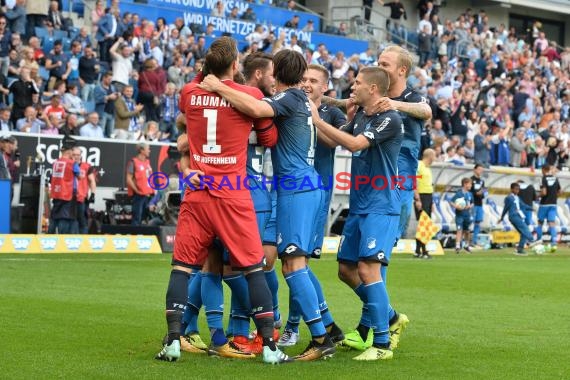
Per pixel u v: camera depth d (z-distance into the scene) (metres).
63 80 37.06
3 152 30.67
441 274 26.58
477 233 40.44
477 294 21.55
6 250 29.16
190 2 49.94
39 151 32.56
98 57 40.84
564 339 14.97
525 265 31.14
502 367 12.40
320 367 12.09
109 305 17.45
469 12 65.19
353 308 18.31
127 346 13.25
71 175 30.80
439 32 60.81
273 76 13.11
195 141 12.24
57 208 30.86
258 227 13.08
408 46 59.78
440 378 11.54
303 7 56.06
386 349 12.95
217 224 12.16
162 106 39.94
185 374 11.31
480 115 53.25
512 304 19.70
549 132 55.59
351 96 14.00
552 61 66.19
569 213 46.62
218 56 12.12
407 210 14.53
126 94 37.72
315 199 12.82
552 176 41.94
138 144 32.91
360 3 61.78
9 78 36.97
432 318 17.27
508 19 73.06
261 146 13.21
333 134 12.73
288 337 14.16
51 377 11.01
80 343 13.39
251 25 50.53
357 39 54.88
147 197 32.72
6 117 33.19
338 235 36.00
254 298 12.26
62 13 43.75
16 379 10.88
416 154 14.39
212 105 12.09
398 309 18.48
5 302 17.36
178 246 12.30
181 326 12.70
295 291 12.73
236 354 12.77
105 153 33.75
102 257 28.52
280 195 12.76
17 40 37.81
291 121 12.60
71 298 18.27
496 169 43.38
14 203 31.44
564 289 23.12
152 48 41.94
